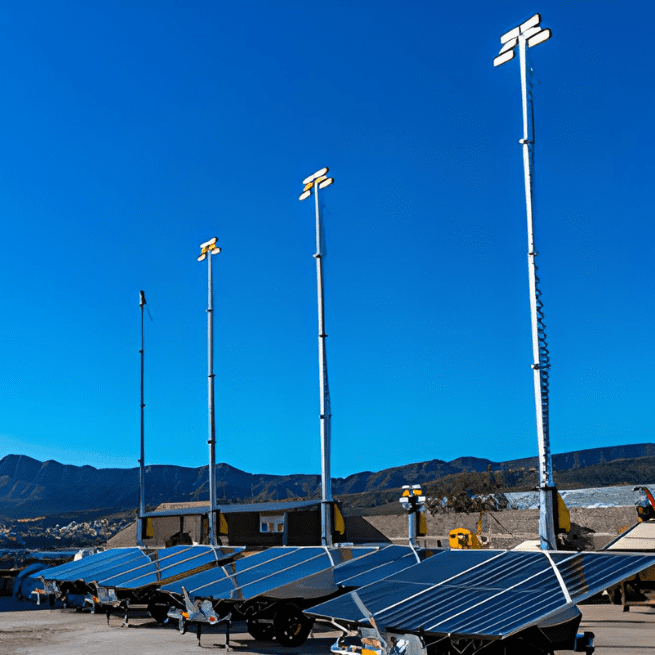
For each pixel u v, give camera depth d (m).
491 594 11.15
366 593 12.89
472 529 35.53
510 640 10.74
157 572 21.20
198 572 20.58
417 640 10.60
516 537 33.06
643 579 21.20
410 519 20.62
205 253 34.09
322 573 16.88
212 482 31.89
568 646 11.02
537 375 17.25
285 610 16.52
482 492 39.31
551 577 11.21
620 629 17.61
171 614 18.22
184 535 42.03
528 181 18.23
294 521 43.06
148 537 38.66
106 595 21.66
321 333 26.61
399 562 16.16
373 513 53.94
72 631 20.39
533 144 18.56
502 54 19.23
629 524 29.48
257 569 18.34
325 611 12.24
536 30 18.66
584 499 36.22
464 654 10.69
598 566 11.09
